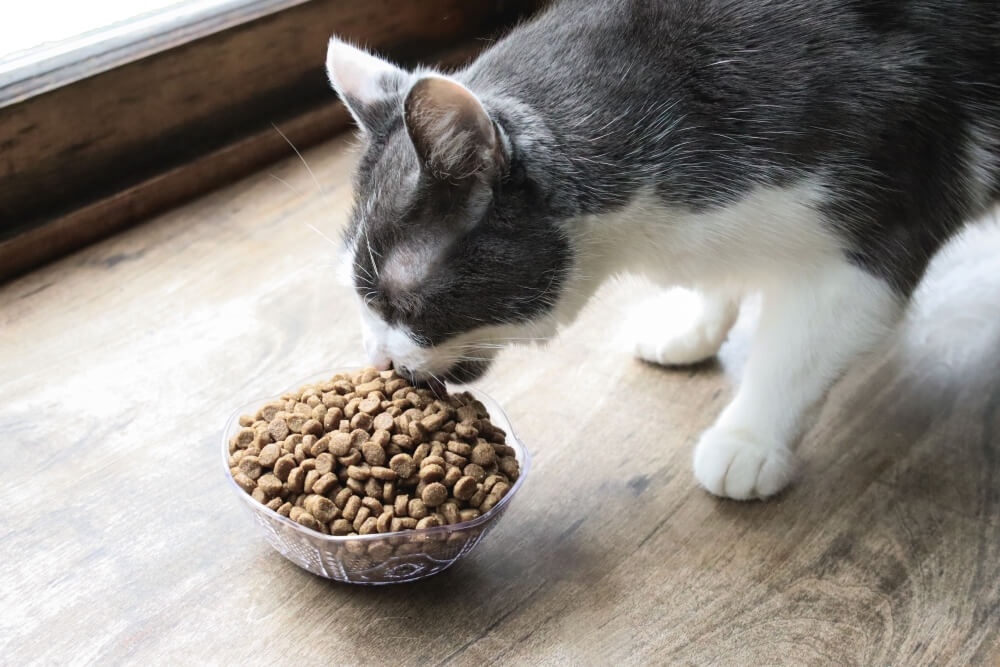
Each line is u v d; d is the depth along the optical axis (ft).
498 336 1.69
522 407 1.97
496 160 1.51
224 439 1.68
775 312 1.80
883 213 1.69
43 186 2.23
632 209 1.68
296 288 2.23
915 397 2.01
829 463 1.88
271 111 2.57
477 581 1.66
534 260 1.61
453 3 2.81
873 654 1.57
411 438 1.59
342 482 1.58
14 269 2.21
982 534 1.75
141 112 2.34
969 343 2.12
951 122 1.71
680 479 1.84
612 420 1.95
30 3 2.25
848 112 1.65
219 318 2.14
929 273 2.20
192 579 1.65
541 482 1.83
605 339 2.14
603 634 1.59
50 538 1.71
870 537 1.74
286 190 2.49
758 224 1.70
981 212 1.92
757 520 1.77
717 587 1.66
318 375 1.84
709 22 1.67
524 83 1.65
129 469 1.82
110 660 1.55
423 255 1.58
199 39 2.36
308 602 1.63
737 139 1.66
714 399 2.00
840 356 1.77
